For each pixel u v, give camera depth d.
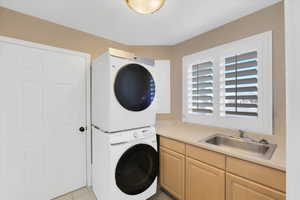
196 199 1.44
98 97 1.68
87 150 2.00
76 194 1.83
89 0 1.34
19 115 1.50
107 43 2.21
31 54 1.56
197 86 2.10
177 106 2.41
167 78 2.46
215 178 1.29
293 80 0.47
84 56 1.96
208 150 1.34
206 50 1.95
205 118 2.01
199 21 1.72
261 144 1.40
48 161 1.69
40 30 1.64
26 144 1.54
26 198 1.54
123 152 1.43
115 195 1.38
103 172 1.51
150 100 1.71
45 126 1.67
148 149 1.64
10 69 1.44
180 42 2.34
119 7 1.45
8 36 1.44
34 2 1.36
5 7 1.43
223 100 1.80
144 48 2.46
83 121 1.97
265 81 1.45
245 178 1.11
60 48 1.76
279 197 0.95
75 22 1.73
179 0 1.34
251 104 1.56
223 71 1.79
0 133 1.40
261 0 1.36
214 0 1.35
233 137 1.61
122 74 1.44
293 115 0.46
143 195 1.59
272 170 0.98
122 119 1.46
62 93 1.79
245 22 1.60
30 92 1.56
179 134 1.72
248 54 1.59
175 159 1.64
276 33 1.40
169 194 1.81
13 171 1.47
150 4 1.12
